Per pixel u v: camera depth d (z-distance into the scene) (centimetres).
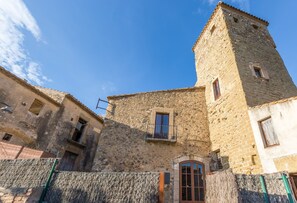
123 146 836
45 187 412
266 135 600
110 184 403
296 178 499
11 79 934
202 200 713
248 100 717
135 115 936
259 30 1147
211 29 1202
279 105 580
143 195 380
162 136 885
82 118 1351
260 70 882
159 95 1019
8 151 638
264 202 365
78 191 403
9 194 404
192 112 969
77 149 1263
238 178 390
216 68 1013
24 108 971
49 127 1078
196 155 819
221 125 831
